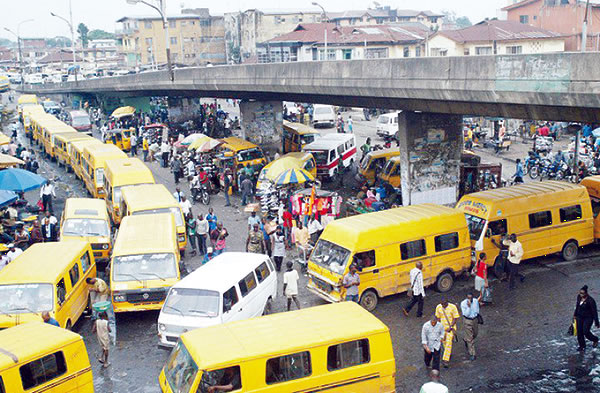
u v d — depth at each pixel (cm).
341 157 3434
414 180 2448
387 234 1617
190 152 3725
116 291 1565
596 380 1228
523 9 4275
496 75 1636
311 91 2569
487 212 1795
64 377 1108
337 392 1063
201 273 1497
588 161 3117
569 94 1430
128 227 1859
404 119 2395
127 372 1341
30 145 5356
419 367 1298
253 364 1003
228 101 7844
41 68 14625
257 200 2905
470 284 1781
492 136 4269
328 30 6353
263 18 9875
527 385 1215
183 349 1064
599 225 1991
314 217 2230
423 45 5553
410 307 1558
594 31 3544
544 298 1647
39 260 1578
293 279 1580
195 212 2812
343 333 1078
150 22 10450
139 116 6256
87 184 3266
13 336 1142
